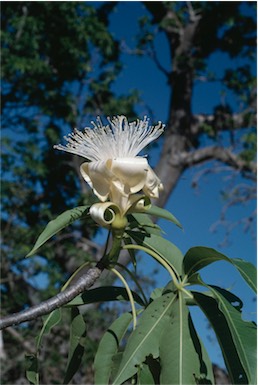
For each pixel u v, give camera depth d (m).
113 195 1.71
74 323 1.96
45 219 13.22
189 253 1.65
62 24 13.29
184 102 13.83
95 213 1.68
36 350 1.84
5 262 11.79
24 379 9.95
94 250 13.08
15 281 11.88
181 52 14.08
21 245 11.83
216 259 1.62
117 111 13.32
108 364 1.82
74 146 1.81
